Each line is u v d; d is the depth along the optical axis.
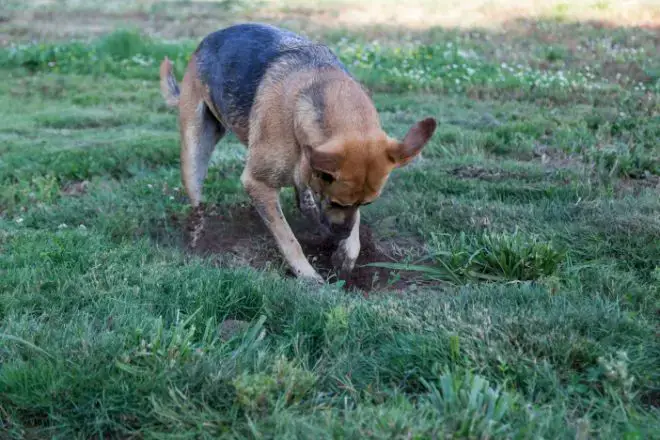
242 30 3.40
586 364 2.69
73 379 2.63
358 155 2.88
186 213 3.65
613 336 2.76
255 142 3.21
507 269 3.14
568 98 5.00
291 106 3.11
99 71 6.24
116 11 9.35
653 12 7.97
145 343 2.69
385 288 3.23
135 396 2.60
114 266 3.18
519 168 3.92
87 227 3.56
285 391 2.59
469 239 3.39
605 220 3.35
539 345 2.72
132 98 5.51
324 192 2.96
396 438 2.43
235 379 2.60
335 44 6.94
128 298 3.02
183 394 2.59
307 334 2.84
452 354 2.68
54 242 3.32
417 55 6.14
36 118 4.92
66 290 3.06
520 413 2.52
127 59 6.54
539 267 3.12
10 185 3.93
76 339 2.75
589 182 3.68
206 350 2.73
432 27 7.68
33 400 2.60
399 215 3.58
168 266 3.24
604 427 2.50
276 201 3.28
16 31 7.95
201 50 3.52
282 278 3.19
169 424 2.55
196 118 3.57
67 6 9.74
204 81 3.46
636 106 4.60
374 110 3.05
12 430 2.56
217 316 2.98
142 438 2.57
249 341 2.78
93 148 4.31
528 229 3.41
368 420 2.51
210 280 3.07
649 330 2.80
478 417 2.46
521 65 5.95
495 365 2.68
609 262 3.19
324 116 2.99
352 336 2.82
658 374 2.67
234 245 3.51
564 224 3.40
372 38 7.23
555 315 2.81
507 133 4.40
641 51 6.13
